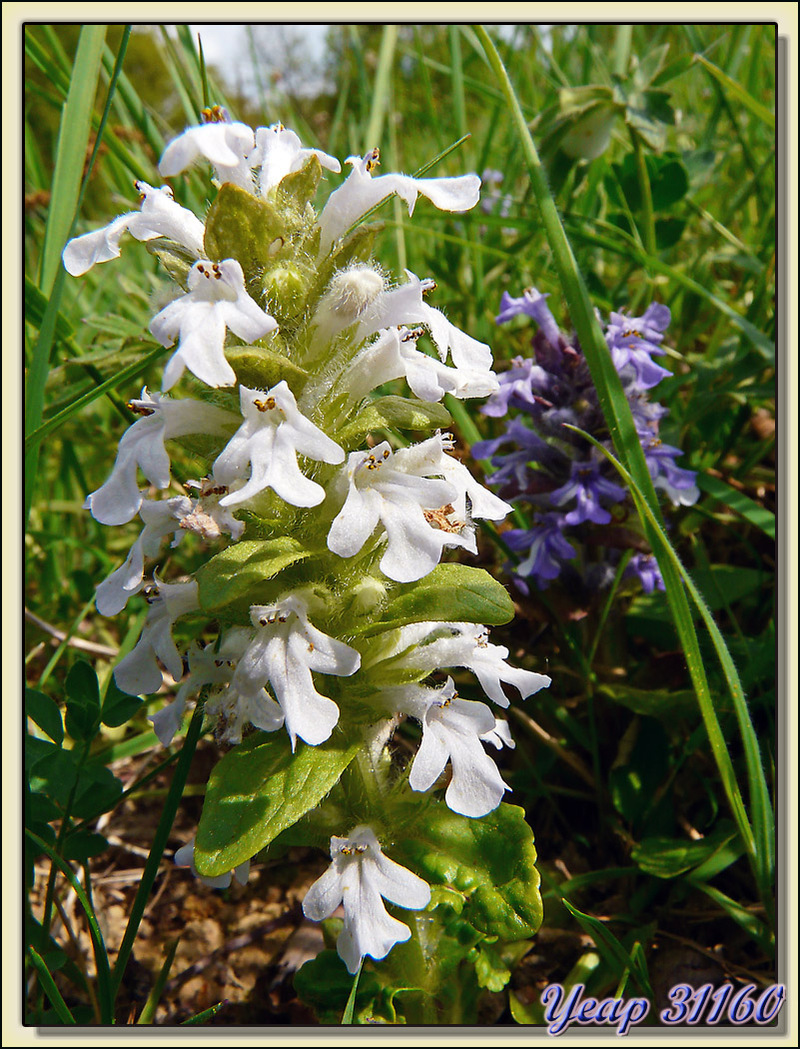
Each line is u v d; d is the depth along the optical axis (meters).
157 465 0.13
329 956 0.15
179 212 0.14
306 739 0.13
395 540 0.13
